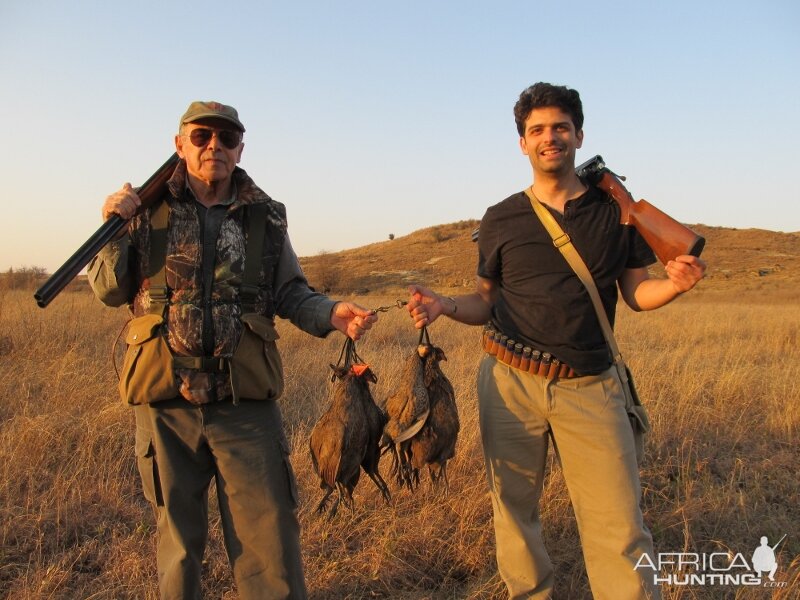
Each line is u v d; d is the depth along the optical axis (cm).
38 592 334
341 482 308
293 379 714
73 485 442
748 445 558
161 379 272
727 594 349
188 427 280
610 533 295
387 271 4756
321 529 403
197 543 287
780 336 1164
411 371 313
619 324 1412
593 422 301
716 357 958
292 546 290
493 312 335
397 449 318
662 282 300
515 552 323
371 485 443
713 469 507
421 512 413
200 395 274
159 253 280
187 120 275
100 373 691
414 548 384
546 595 330
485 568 370
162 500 282
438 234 6619
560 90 303
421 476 448
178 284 278
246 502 284
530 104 305
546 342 307
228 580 363
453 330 1232
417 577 368
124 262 279
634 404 319
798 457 531
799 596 332
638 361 792
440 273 4544
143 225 283
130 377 274
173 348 275
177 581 279
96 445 500
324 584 356
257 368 281
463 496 428
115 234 263
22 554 378
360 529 405
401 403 310
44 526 402
